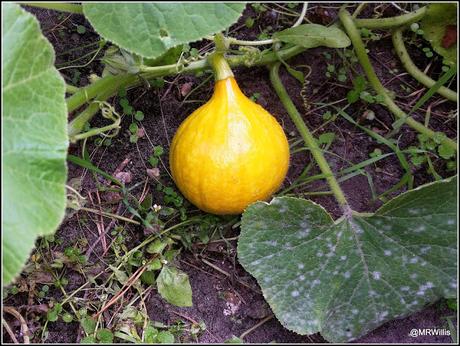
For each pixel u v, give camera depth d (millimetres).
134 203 455
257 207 387
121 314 429
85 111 405
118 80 415
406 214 395
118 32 342
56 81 334
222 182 385
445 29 475
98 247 450
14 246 312
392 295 405
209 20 344
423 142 471
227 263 452
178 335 434
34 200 319
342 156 478
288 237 398
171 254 444
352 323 410
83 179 458
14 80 323
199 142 387
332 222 400
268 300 402
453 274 394
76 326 433
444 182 375
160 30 342
